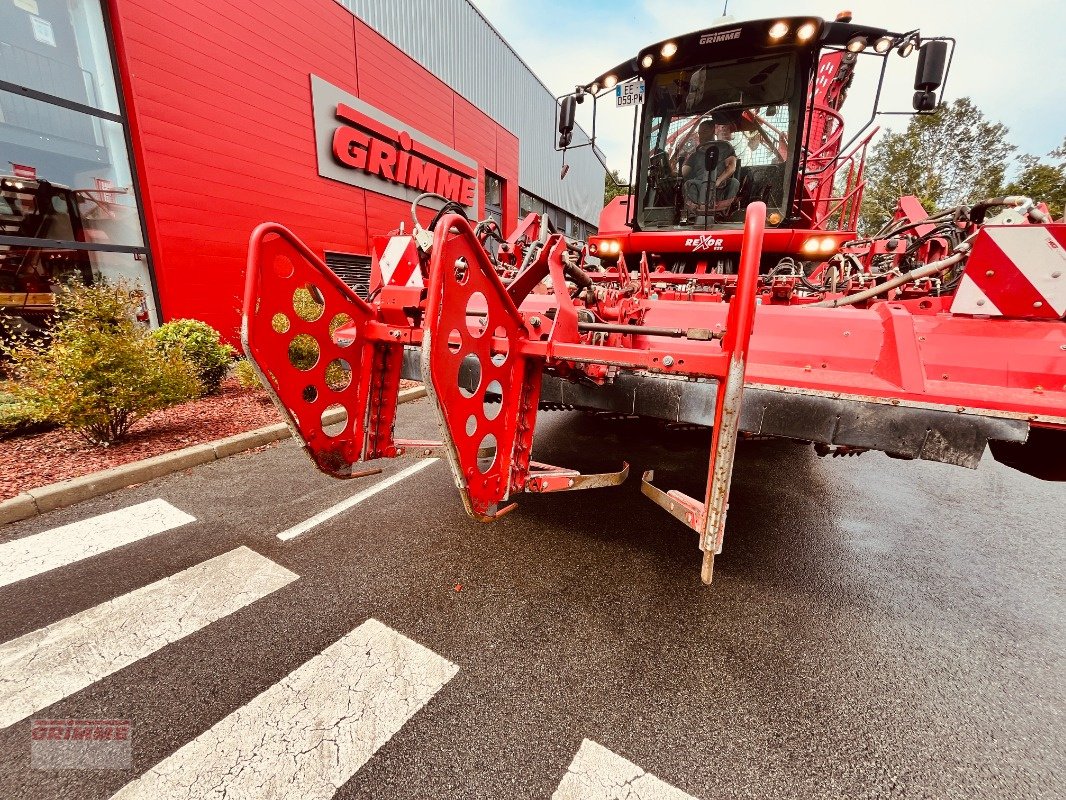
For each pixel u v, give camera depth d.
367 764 1.47
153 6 5.86
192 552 2.61
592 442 4.53
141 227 6.18
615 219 5.70
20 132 5.29
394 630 2.05
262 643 1.96
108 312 3.73
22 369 3.64
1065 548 2.89
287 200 7.83
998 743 1.58
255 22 7.01
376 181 9.72
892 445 1.96
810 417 2.07
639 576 2.49
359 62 8.95
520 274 2.26
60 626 2.02
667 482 3.65
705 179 4.82
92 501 3.16
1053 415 1.73
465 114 12.73
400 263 2.59
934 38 3.80
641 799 1.38
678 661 1.91
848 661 1.93
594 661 1.90
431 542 2.77
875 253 5.06
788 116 4.42
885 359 2.04
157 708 1.64
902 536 3.00
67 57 5.46
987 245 1.96
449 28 12.11
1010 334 1.93
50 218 5.57
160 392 3.88
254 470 3.73
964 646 2.04
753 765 1.49
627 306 2.86
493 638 2.02
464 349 1.82
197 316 6.71
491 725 1.61
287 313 2.21
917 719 1.67
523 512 3.17
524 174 17.33
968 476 4.08
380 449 2.76
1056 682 1.85
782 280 3.09
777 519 3.20
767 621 2.17
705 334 2.00
